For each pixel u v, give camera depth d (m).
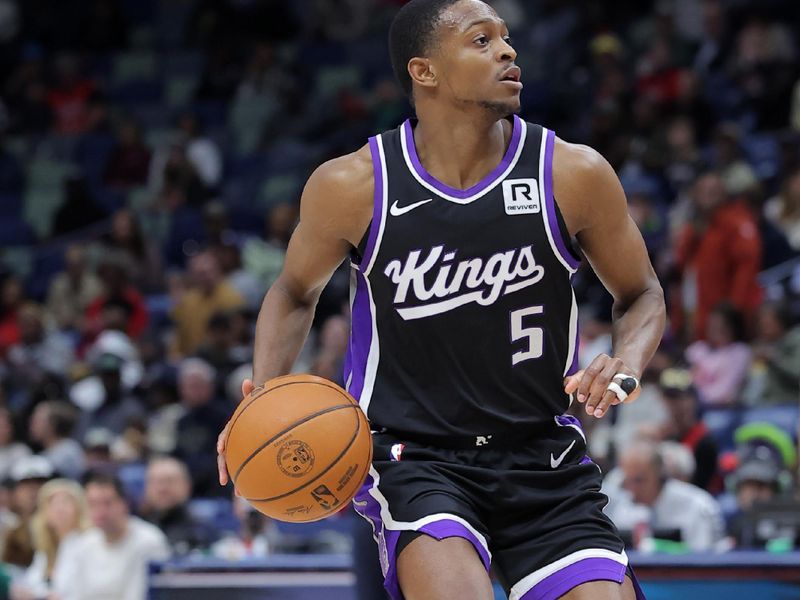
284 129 19.50
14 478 10.44
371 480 4.31
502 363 4.27
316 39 21.19
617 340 4.38
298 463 4.07
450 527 4.10
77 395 13.39
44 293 17.58
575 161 4.29
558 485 4.32
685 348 12.55
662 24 17.80
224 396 12.55
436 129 4.32
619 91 16.50
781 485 8.62
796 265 13.34
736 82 17.08
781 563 6.33
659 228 14.45
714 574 6.42
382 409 4.35
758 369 11.46
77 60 21.36
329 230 4.36
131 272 15.93
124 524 8.79
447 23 4.28
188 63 21.47
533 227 4.25
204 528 9.48
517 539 4.29
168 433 12.17
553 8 19.77
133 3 23.06
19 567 9.90
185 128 18.58
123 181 18.98
